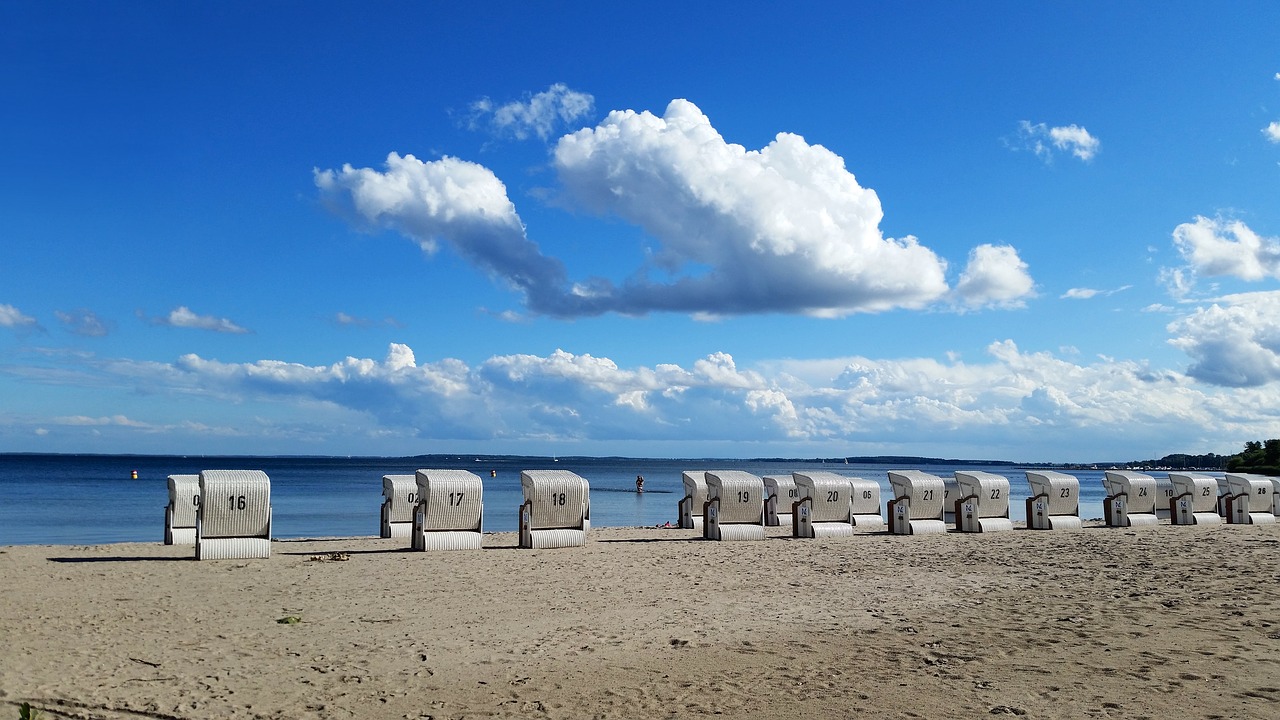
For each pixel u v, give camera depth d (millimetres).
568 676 8633
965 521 24625
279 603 12664
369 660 9289
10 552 18531
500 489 69500
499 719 7297
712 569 16406
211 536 17500
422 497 19719
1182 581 14445
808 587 14234
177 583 14406
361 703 7754
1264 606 12039
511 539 22078
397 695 7992
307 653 9602
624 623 11281
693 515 26219
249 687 8250
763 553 19062
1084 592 13484
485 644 10062
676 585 14453
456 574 15602
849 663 9078
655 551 19438
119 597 13047
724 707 7555
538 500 20062
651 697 7879
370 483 81125
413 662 9211
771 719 7219
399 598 13133
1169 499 28562
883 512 40531
